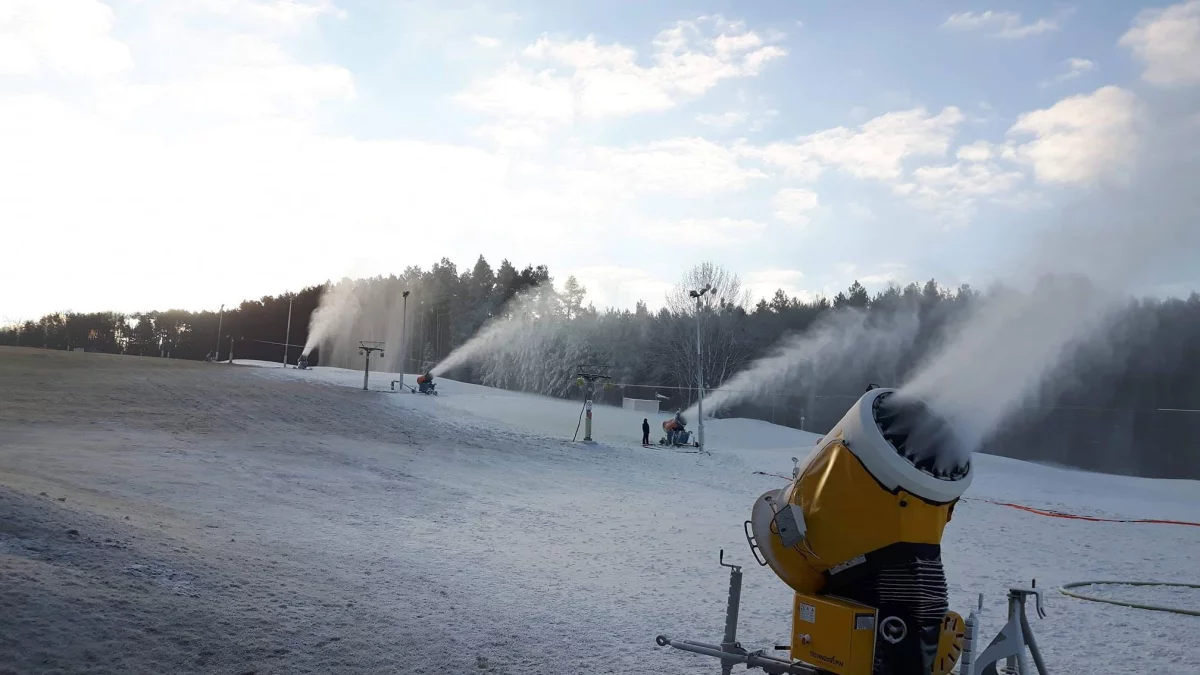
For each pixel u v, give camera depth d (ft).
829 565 17.15
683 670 23.27
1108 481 106.01
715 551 46.39
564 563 41.01
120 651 19.13
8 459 54.75
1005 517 72.43
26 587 20.63
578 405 190.60
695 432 161.89
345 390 148.97
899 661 15.89
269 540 37.52
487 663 22.67
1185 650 27.45
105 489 46.62
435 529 49.06
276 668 20.35
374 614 26.30
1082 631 30.14
